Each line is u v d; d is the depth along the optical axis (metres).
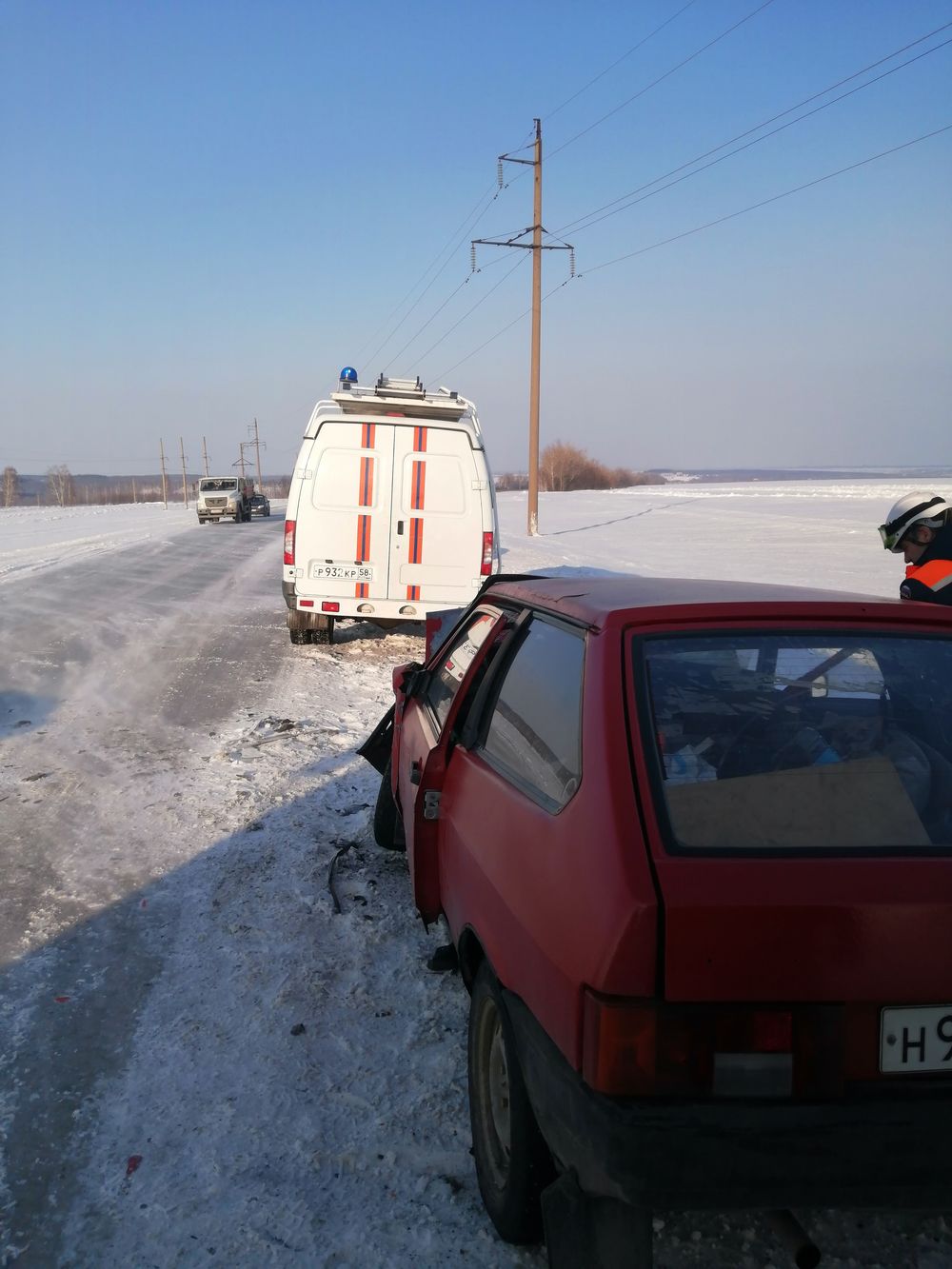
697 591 3.19
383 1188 2.97
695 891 2.10
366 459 11.09
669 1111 2.03
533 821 2.63
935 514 5.27
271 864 5.40
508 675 3.38
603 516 46.81
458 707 3.72
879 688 2.76
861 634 2.82
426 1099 3.39
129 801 6.48
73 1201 2.90
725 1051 2.05
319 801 6.48
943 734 2.70
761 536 30.89
